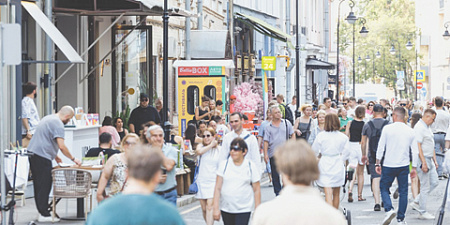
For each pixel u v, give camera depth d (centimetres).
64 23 3616
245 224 1756
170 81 4912
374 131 2738
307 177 939
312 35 10719
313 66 9881
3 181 1870
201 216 2562
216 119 3562
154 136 1794
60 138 2300
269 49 8069
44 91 3106
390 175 2312
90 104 3838
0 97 1845
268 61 5619
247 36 7200
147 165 952
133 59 4038
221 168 1759
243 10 7150
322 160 2214
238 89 5341
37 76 3058
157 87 4662
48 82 3109
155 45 4588
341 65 13112
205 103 4144
